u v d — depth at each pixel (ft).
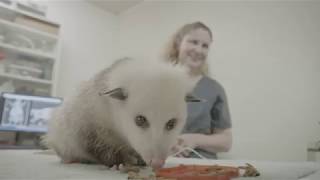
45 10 10.16
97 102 2.78
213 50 10.48
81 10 12.22
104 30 13.08
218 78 10.23
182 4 11.59
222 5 10.55
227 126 6.88
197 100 2.70
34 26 9.53
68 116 2.97
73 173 2.06
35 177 1.74
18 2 9.28
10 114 7.89
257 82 9.52
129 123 2.56
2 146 6.97
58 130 3.10
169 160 3.83
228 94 9.96
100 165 2.83
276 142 9.00
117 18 13.65
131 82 2.55
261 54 9.58
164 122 2.45
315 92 8.63
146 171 2.35
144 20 12.69
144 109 2.43
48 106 8.37
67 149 2.99
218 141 6.30
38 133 8.17
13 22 9.08
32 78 9.47
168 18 11.92
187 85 2.68
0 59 8.91
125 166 2.53
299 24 9.09
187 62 7.01
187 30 7.43
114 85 2.64
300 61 8.95
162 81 2.47
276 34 9.42
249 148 9.39
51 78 9.95
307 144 8.54
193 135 6.11
